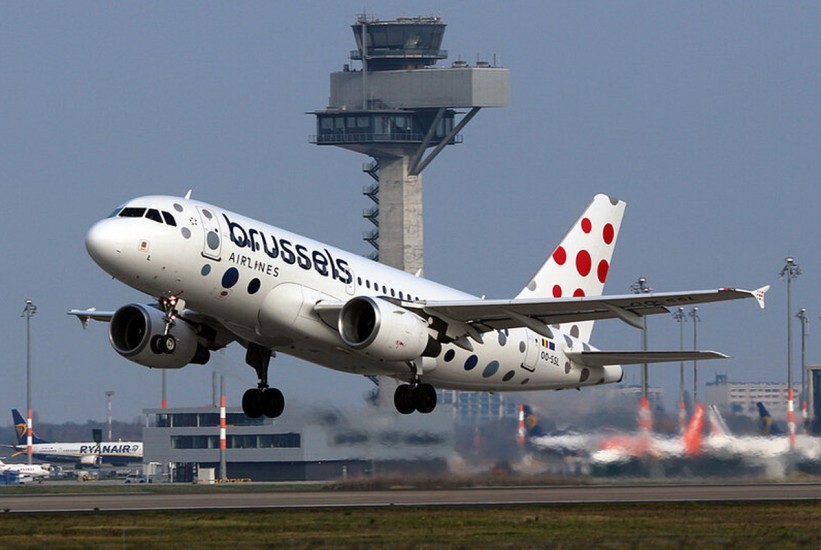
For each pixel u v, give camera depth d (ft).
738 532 391.04
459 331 547.08
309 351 540.93
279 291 511.40
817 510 448.65
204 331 545.44
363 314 527.40
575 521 416.87
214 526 406.00
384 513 438.81
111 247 476.13
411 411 553.64
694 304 523.29
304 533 390.01
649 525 407.23
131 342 545.85
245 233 504.43
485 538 377.91
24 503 514.68
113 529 400.26
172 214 488.44
